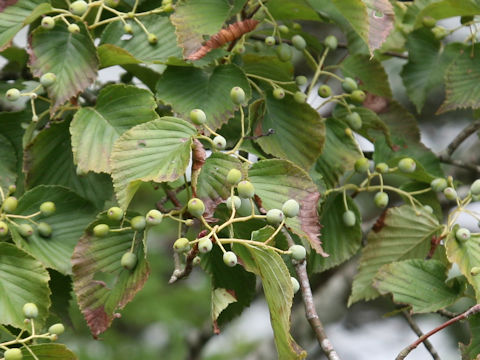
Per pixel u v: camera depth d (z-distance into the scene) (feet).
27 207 5.93
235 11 6.05
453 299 6.03
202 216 5.65
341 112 6.31
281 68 6.30
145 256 5.73
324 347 5.75
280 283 5.57
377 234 6.24
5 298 5.77
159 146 5.65
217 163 5.71
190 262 5.66
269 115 6.09
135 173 5.61
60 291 6.09
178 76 6.02
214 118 5.97
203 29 5.99
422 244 6.24
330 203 6.23
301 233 5.71
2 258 5.80
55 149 6.03
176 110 5.98
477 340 5.90
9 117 6.17
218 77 6.02
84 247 5.78
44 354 5.72
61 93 5.90
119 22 6.08
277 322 5.59
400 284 6.05
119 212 5.74
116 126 5.88
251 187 5.62
